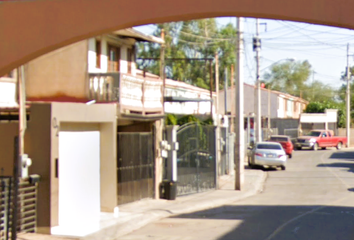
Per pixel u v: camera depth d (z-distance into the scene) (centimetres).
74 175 1305
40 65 1574
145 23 929
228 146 2897
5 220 1038
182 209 1608
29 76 1570
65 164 1273
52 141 1175
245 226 1317
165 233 1236
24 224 1135
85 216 1352
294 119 6512
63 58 1577
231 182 2467
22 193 1136
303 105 8381
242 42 2109
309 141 5275
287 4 848
